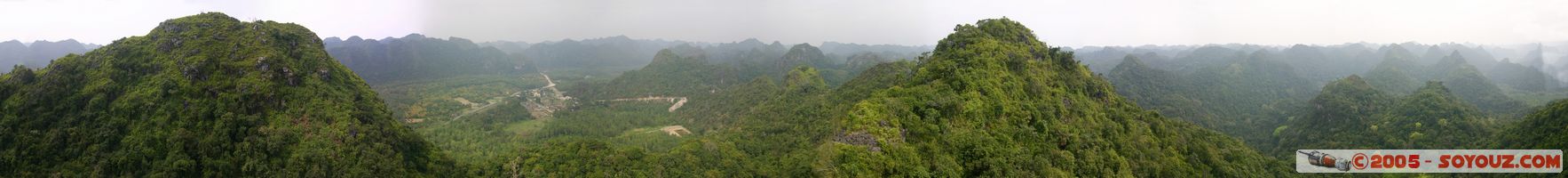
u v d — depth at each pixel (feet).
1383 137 421.59
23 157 206.90
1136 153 246.27
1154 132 297.53
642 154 269.03
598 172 244.42
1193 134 327.26
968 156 197.88
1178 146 281.33
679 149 285.02
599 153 260.01
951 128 207.00
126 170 207.21
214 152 211.41
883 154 187.83
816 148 224.94
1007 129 216.74
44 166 206.18
